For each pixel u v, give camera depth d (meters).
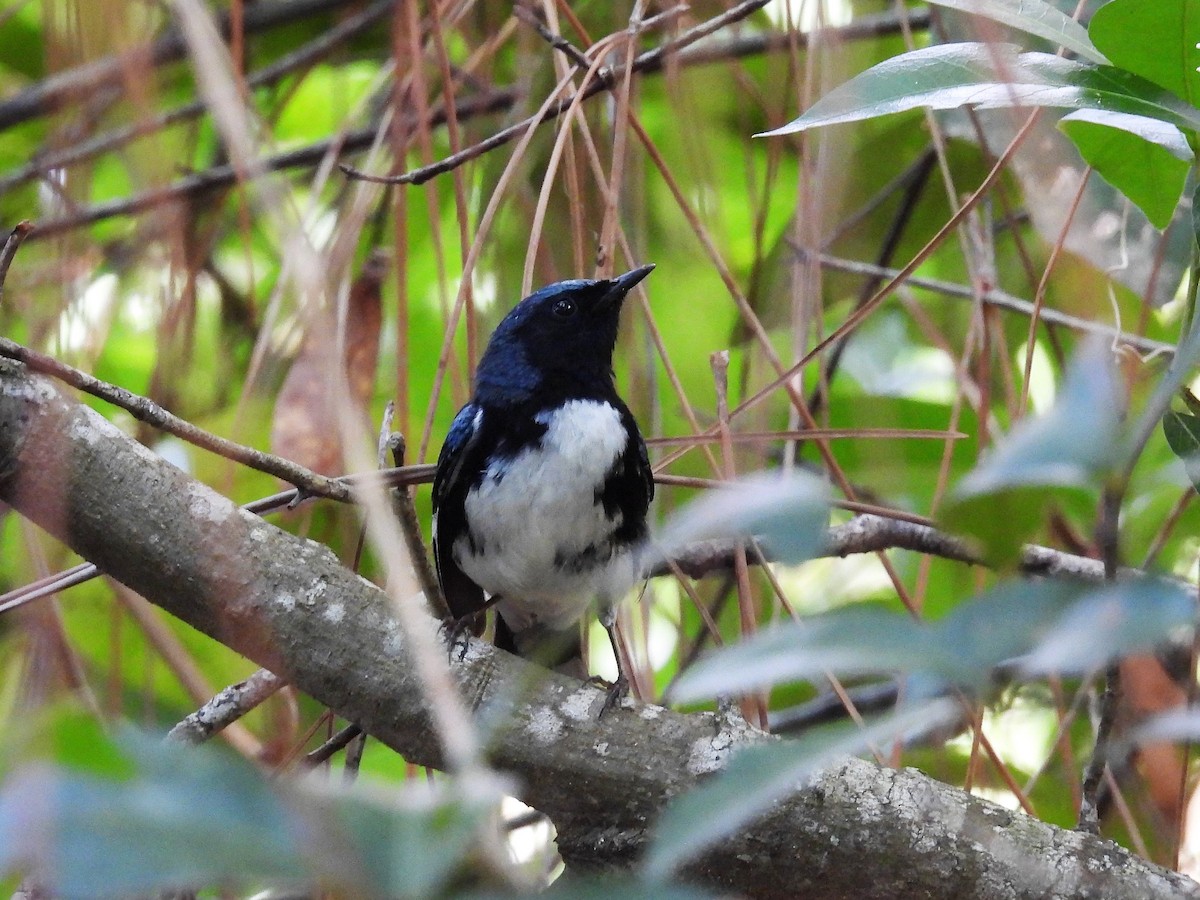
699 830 2.58
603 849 6.36
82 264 7.71
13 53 13.12
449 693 3.28
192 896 5.13
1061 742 9.09
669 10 8.04
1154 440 7.25
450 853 2.28
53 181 6.09
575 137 8.38
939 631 2.64
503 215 9.02
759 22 11.16
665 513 9.48
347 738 7.03
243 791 2.31
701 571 8.73
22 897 5.07
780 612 8.26
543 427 8.76
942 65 5.77
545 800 6.45
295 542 6.54
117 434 6.44
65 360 7.19
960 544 8.07
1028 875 6.10
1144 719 7.54
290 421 8.05
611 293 8.67
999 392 11.08
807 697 11.35
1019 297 10.99
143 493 6.34
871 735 2.73
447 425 12.59
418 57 7.21
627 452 8.76
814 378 11.95
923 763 10.01
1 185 10.13
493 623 10.82
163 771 2.30
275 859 2.22
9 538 9.99
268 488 10.25
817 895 6.23
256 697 7.08
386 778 11.40
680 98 8.09
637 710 6.48
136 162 4.66
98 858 2.10
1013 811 6.32
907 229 11.60
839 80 7.91
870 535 8.66
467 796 2.39
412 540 6.78
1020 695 10.20
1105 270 7.95
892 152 11.48
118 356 12.23
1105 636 2.43
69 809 2.13
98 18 3.76
